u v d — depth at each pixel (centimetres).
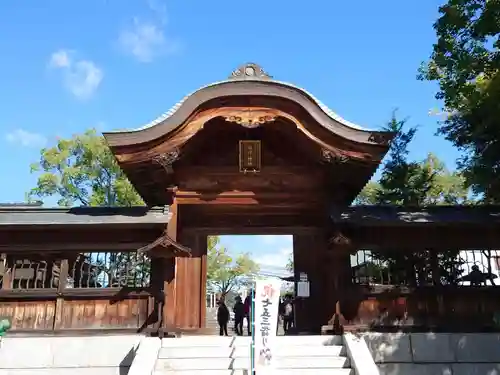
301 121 1384
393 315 1331
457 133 1584
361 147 1374
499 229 1395
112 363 1244
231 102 1384
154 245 1267
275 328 1036
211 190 1534
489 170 1338
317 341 1230
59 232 1384
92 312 1325
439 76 1435
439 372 1238
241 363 1107
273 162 1566
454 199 2764
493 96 1195
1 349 1248
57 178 3478
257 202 1538
